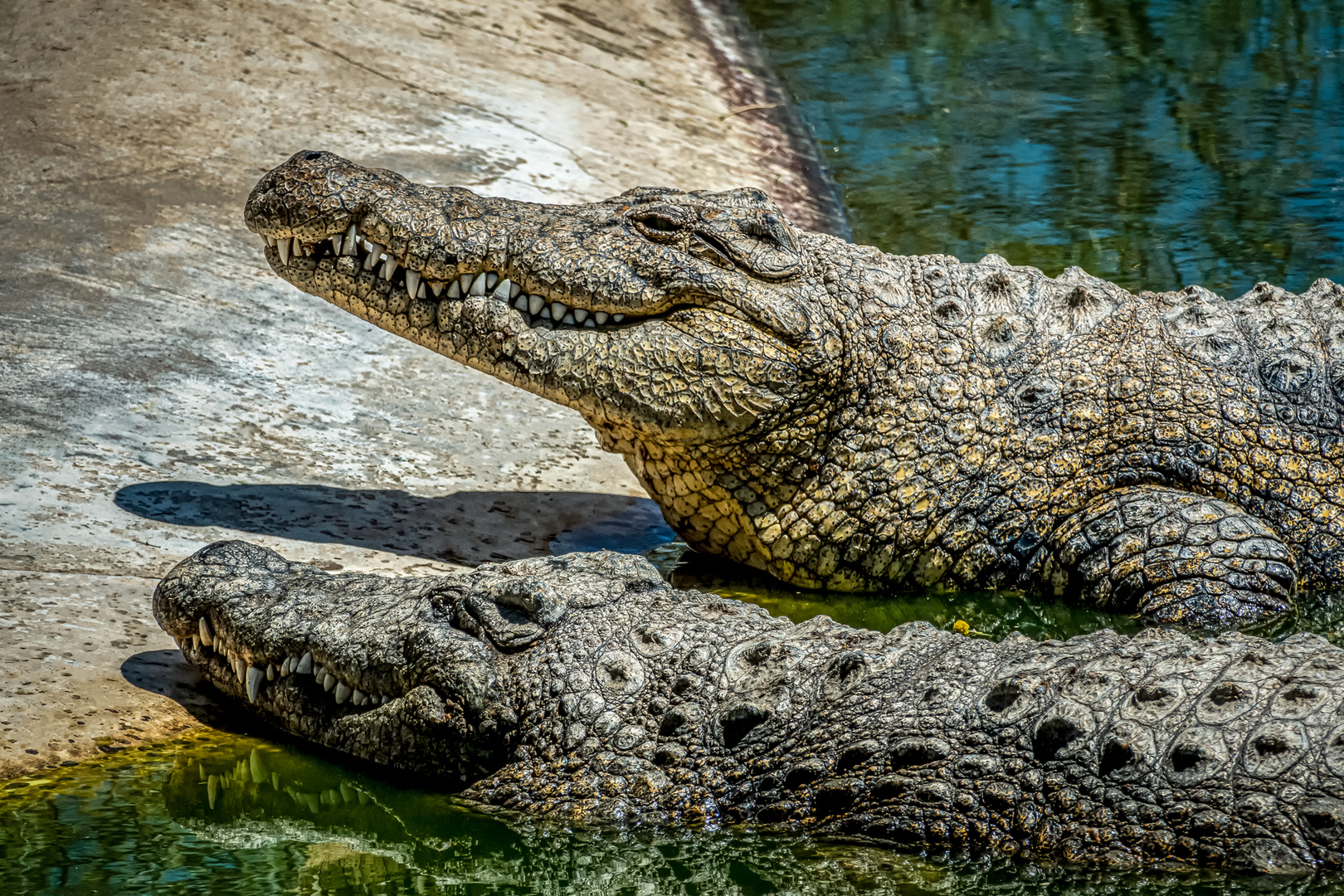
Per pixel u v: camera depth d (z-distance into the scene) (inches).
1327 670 319.9
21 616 419.5
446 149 841.5
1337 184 911.7
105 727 380.5
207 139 800.3
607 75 1043.9
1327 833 292.8
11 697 380.5
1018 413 524.4
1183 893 299.4
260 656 392.5
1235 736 309.6
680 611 380.8
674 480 522.3
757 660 361.1
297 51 925.2
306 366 627.2
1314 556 520.4
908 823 326.6
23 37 876.6
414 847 339.0
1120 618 492.4
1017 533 522.6
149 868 318.0
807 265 507.8
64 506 487.5
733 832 339.6
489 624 372.2
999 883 312.5
